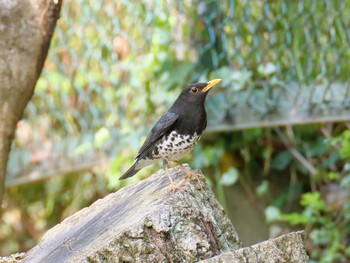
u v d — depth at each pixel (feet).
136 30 39.58
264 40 37.96
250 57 38.24
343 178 38.88
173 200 17.95
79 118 40.52
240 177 41.42
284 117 37.17
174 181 20.71
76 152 39.63
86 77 40.52
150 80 39.37
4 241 46.34
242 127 37.93
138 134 39.19
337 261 39.42
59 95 40.83
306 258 17.13
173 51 39.37
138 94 39.52
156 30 39.19
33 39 24.64
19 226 46.47
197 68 39.11
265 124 37.50
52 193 44.88
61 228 20.71
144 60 39.32
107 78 40.24
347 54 36.50
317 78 36.52
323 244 39.60
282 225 40.75
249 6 37.88
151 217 17.39
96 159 39.83
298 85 37.01
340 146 39.70
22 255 21.29
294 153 40.78
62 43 40.45
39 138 40.63
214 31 38.78
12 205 46.32
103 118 40.16
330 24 36.65
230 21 38.34
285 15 37.40
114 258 16.96
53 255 18.49
